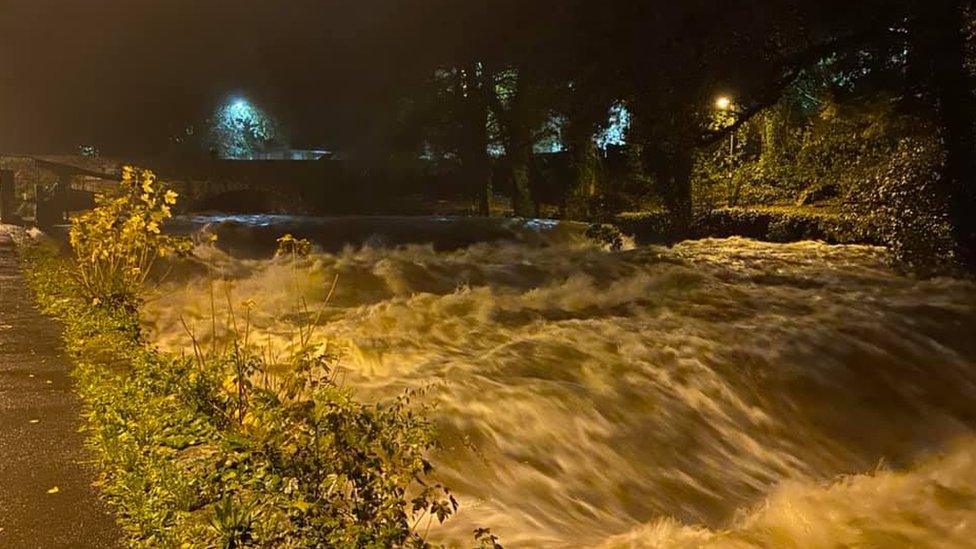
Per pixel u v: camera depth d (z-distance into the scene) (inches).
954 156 673.6
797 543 251.3
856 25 685.9
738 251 725.9
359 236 764.0
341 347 396.5
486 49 1023.0
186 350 389.1
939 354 450.6
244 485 184.2
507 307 505.4
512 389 347.6
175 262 588.1
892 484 297.3
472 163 1186.6
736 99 746.8
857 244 776.3
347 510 184.2
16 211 1013.8
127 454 210.7
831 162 1000.9
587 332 440.8
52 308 414.6
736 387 382.9
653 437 335.0
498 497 273.4
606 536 255.6
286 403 229.8
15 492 198.8
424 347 418.0
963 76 661.9
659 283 584.7
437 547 199.6
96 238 431.5
